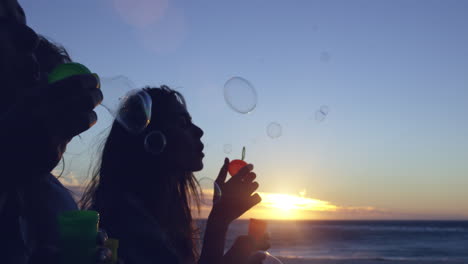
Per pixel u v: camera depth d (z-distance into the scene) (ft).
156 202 3.82
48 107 1.30
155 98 4.17
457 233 152.66
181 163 4.07
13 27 1.71
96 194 3.60
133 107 3.17
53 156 1.32
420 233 153.99
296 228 216.33
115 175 3.74
